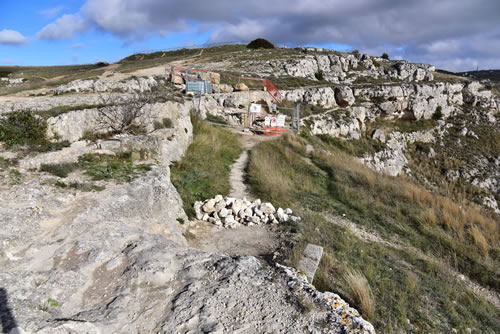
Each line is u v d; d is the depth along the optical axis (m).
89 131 9.15
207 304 3.38
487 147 35.84
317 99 31.56
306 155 17.19
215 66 36.38
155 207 6.16
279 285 3.93
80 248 4.06
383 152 29.48
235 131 19.98
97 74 26.05
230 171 12.37
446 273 6.52
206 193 9.24
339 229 7.89
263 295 3.67
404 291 5.35
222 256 4.45
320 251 5.71
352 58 51.38
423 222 9.52
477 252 8.03
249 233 7.00
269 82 27.70
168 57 48.81
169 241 4.75
